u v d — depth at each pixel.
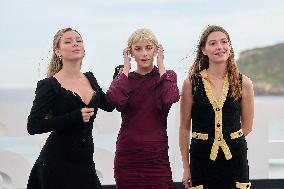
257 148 9.55
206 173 6.44
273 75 104.25
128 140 6.38
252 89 6.59
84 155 5.98
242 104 6.61
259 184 9.61
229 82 6.51
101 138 11.41
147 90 6.46
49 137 6.04
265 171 9.60
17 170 9.41
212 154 6.39
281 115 9.54
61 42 6.10
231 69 6.54
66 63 6.10
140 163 6.32
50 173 5.87
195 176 6.54
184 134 6.82
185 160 6.85
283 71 103.81
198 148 6.50
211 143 6.42
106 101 6.45
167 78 6.44
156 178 6.30
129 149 6.36
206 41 6.55
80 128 5.94
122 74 6.46
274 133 55.00
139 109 6.42
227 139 6.40
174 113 9.45
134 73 6.59
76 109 5.89
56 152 5.91
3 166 9.40
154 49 6.49
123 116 6.54
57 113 5.91
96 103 6.11
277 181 9.61
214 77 6.59
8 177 9.47
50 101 5.85
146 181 6.30
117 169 6.46
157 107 6.39
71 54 6.04
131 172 6.34
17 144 33.44
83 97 6.05
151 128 6.38
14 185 9.45
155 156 6.32
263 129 9.53
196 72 6.65
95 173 6.13
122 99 6.33
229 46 6.52
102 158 9.56
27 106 9.30
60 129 5.82
